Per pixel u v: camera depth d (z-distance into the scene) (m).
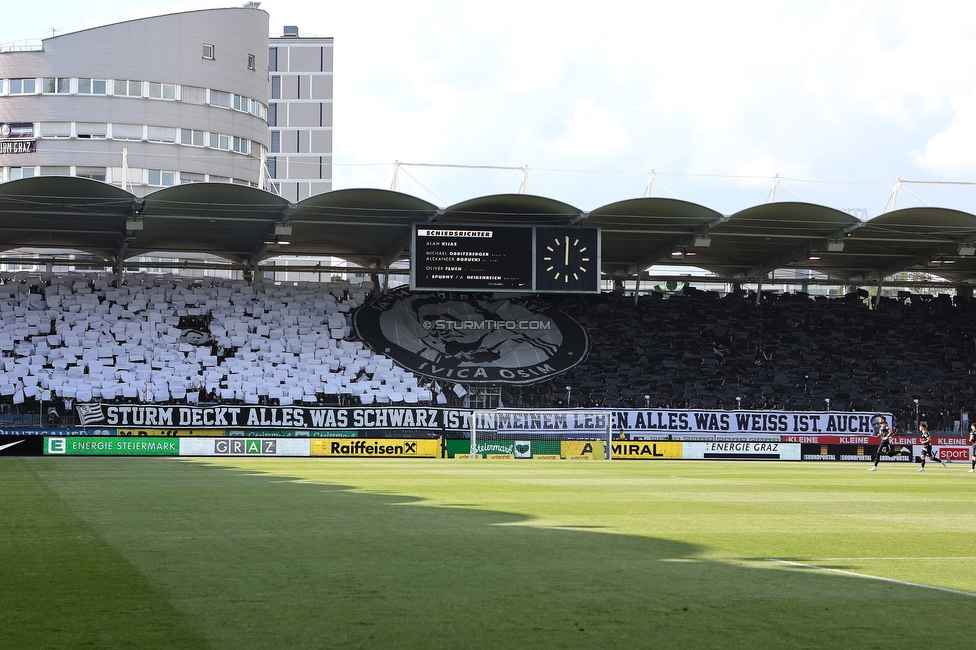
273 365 53.44
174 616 9.09
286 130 124.69
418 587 10.65
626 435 48.34
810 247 57.12
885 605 9.98
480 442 46.00
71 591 10.26
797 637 8.61
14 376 48.50
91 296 56.31
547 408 49.34
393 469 34.00
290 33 127.56
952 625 9.12
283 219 50.00
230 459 40.41
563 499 22.28
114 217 50.41
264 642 8.18
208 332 55.34
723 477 32.44
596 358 57.56
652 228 54.06
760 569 12.17
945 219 51.38
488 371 55.12
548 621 9.06
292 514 18.09
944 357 60.69
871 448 50.56
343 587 10.61
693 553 13.51
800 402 55.19
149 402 48.84
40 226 52.31
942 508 21.62
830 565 12.64
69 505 19.59
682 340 60.03
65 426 43.72
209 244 58.06
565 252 52.84
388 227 53.56
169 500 20.84
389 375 53.81
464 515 18.25
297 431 44.88
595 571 11.81
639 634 8.63
